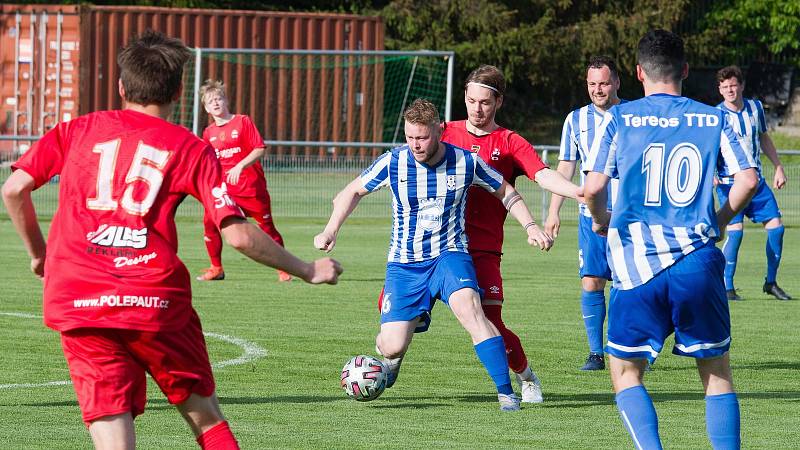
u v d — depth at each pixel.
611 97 23.23
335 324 28.16
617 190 14.45
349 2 112.12
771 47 116.31
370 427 17.39
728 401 14.59
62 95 79.00
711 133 14.38
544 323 28.84
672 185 14.31
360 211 61.94
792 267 43.06
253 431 17.03
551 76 114.31
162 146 12.00
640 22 112.44
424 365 23.12
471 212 19.75
